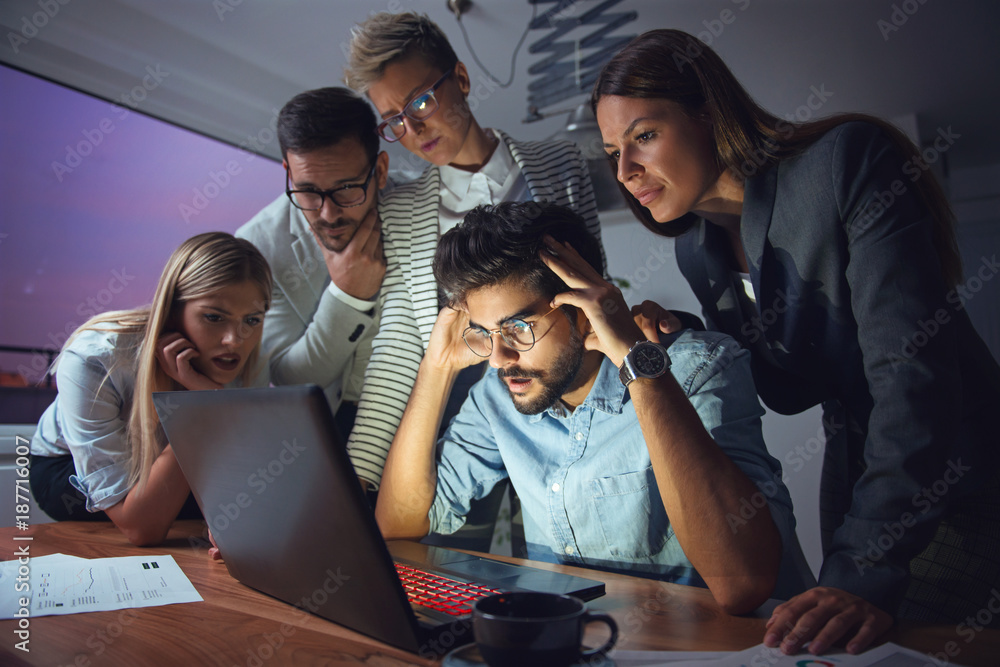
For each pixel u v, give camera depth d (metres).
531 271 1.04
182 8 2.52
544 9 2.61
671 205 1.12
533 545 1.23
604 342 0.93
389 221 1.61
